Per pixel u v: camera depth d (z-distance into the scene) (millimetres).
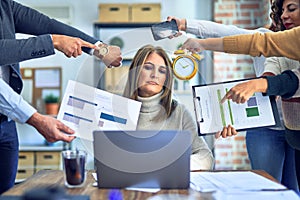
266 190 1294
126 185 1356
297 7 1876
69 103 1432
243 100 1508
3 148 1849
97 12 4449
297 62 1909
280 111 1908
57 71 4363
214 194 1262
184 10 4438
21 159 3984
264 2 4125
